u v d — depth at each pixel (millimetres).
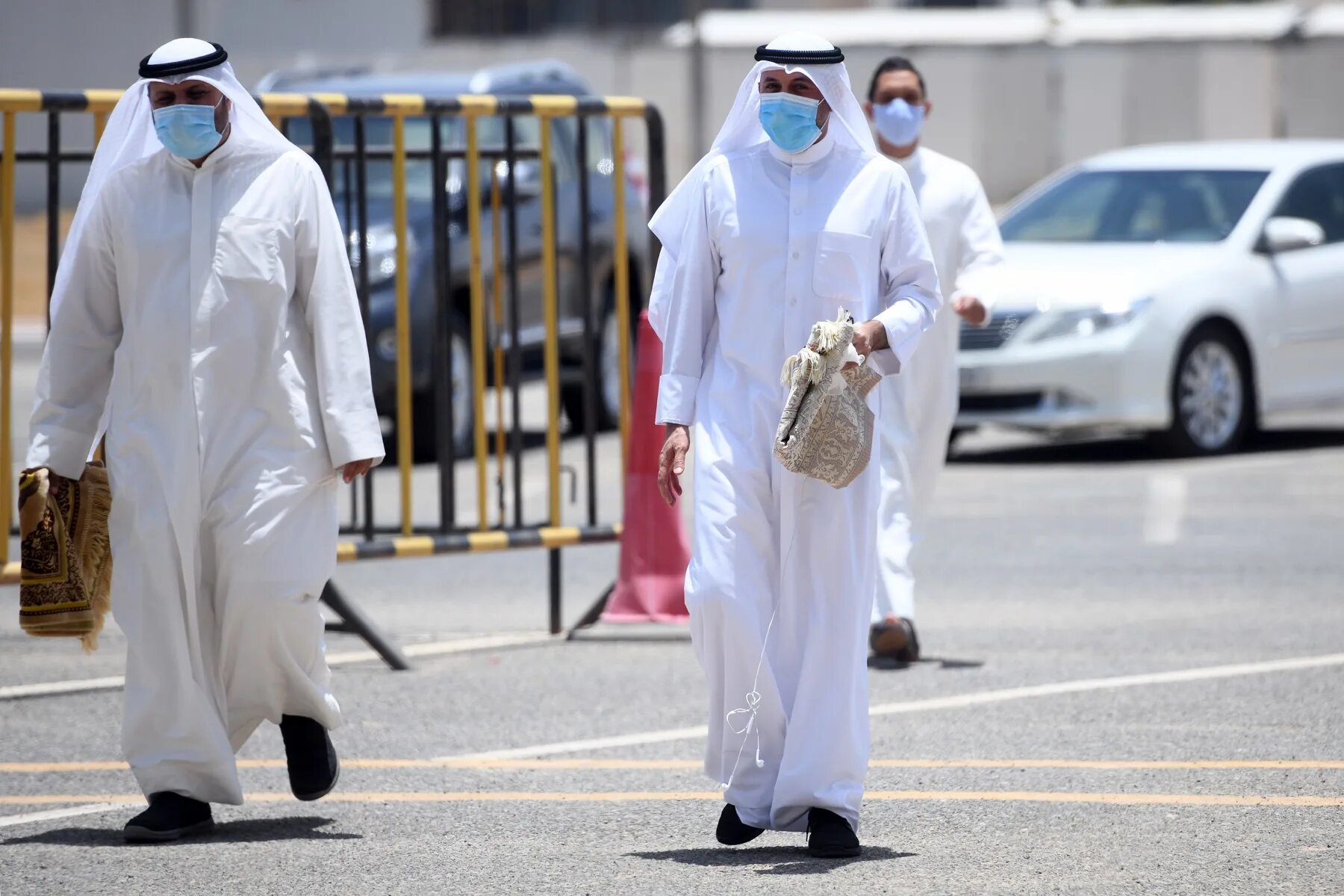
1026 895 15195
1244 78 105375
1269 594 28625
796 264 16266
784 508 16094
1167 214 44312
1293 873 15750
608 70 110062
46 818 18188
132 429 16922
